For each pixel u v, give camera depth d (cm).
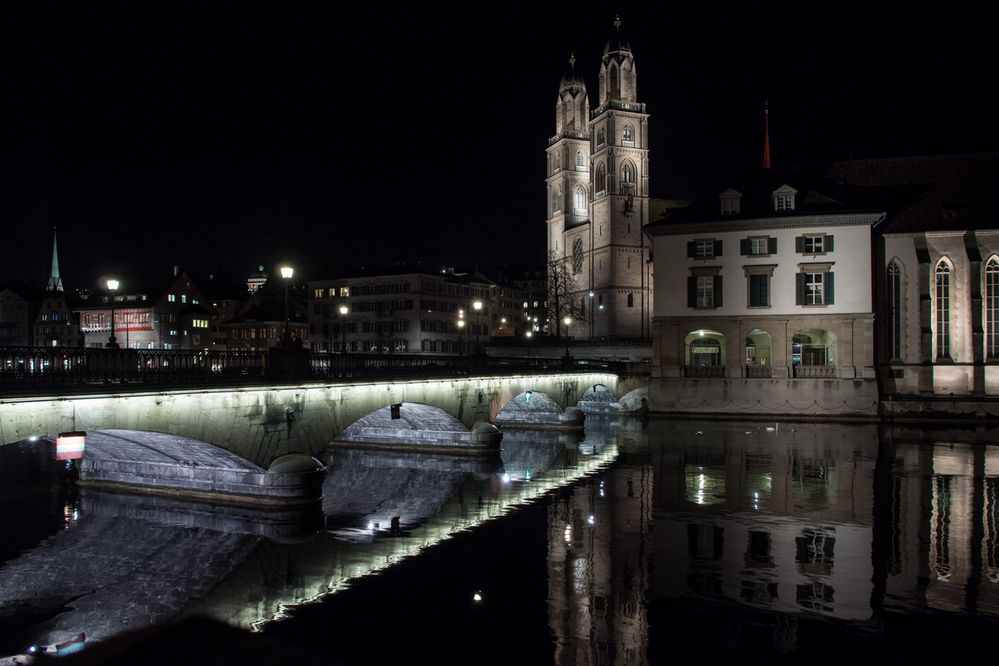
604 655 1566
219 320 12788
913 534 2516
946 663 1517
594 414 7538
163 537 2527
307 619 1794
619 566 2178
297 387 2975
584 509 2964
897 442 4825
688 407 6525
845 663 1515
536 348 9125
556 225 12962
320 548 2408
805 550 2330
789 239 6378
